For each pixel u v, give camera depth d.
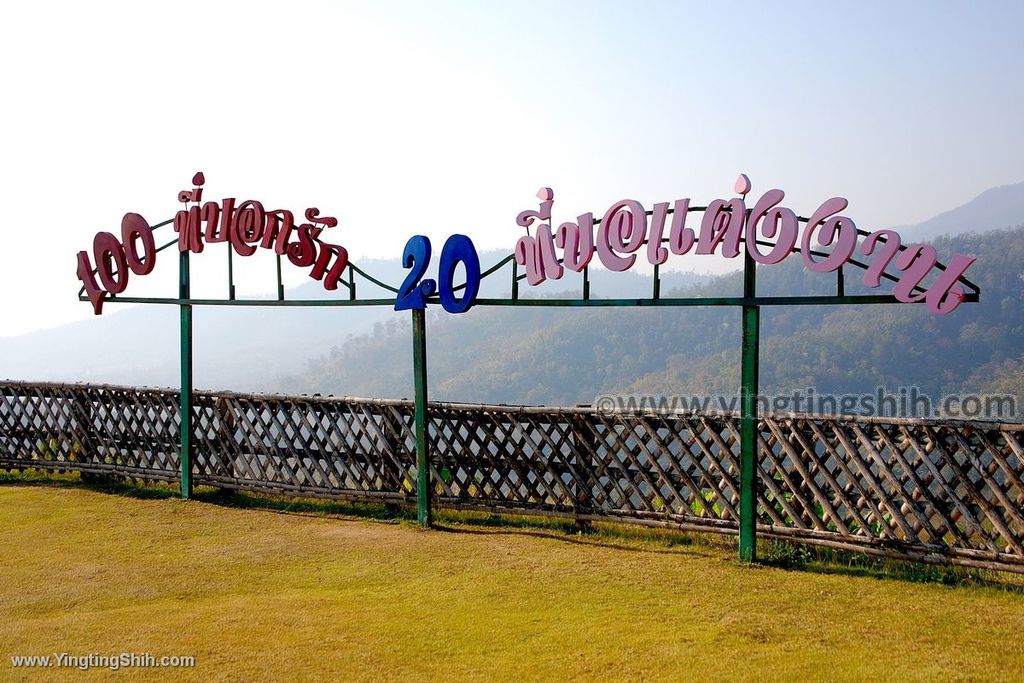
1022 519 6.00
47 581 6.59
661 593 6.11
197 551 7.46
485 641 5.26
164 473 9.89
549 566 6.83
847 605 5.79
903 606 5.75
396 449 8.73
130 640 5.33
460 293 7.80
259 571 6.85
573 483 7.90
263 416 9.49
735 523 7.11
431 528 8.17
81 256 10.22
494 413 8.20
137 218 9.55
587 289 7.21
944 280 5.73
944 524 6.32
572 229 7.21
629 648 5.09
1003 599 5.86
